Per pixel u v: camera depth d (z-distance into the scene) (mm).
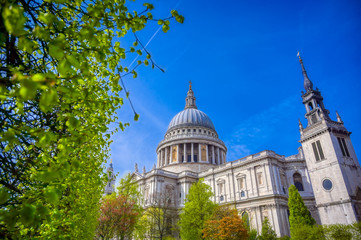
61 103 4883
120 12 5496
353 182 48719
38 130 4359
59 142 4836
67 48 4953
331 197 48750
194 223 45594
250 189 64750
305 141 57438
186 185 79438
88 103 6273
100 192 23156
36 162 6371
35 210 3541
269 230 48500
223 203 68562
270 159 63875
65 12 6664
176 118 115438
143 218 54375
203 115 115688
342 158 50594
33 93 2912
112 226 42844
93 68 10930
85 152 10000
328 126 52875
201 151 97500
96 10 5031
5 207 6105
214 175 76688
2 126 5816
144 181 82812
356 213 44688
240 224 41094
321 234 38781
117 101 7094
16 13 3016
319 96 60531
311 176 53969
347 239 36188
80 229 19625
